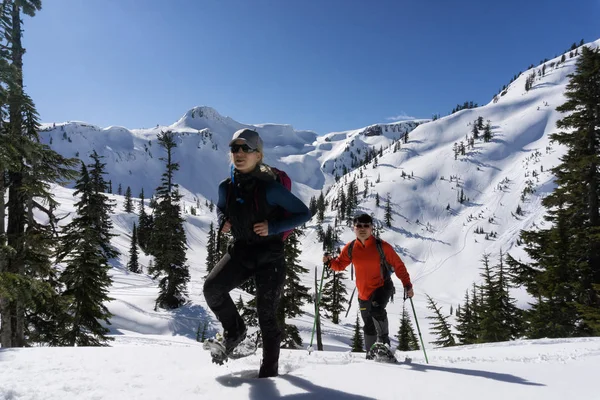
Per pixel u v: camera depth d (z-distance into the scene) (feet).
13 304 41.65
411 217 637.30
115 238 274.77
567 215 59.47
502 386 9.64
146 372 10.00
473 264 457.68
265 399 7.88
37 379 9.07
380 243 15.03
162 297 112.88
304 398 7.95
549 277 58.90
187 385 8.77
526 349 19.71
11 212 42.11
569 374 11.44
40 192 40.65
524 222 518.37
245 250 9.43
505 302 92.43
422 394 8.60
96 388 8.54
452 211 633.20
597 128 58.49
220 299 9.16
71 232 55.83
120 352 12.28
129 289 144.66
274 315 9.51
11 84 33.76
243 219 9.16
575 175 57.62
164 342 74.54
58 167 42.57
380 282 15.07
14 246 39.14
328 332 117.29
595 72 57.11
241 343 9.49
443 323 118.62
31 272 41.01
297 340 73.00
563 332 57.98
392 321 248.32
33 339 48.62
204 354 12.42
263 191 9.04
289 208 9.09
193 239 407.64
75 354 11.88
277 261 9.50
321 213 623.36
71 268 54.44
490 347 23.31
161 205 110.63
